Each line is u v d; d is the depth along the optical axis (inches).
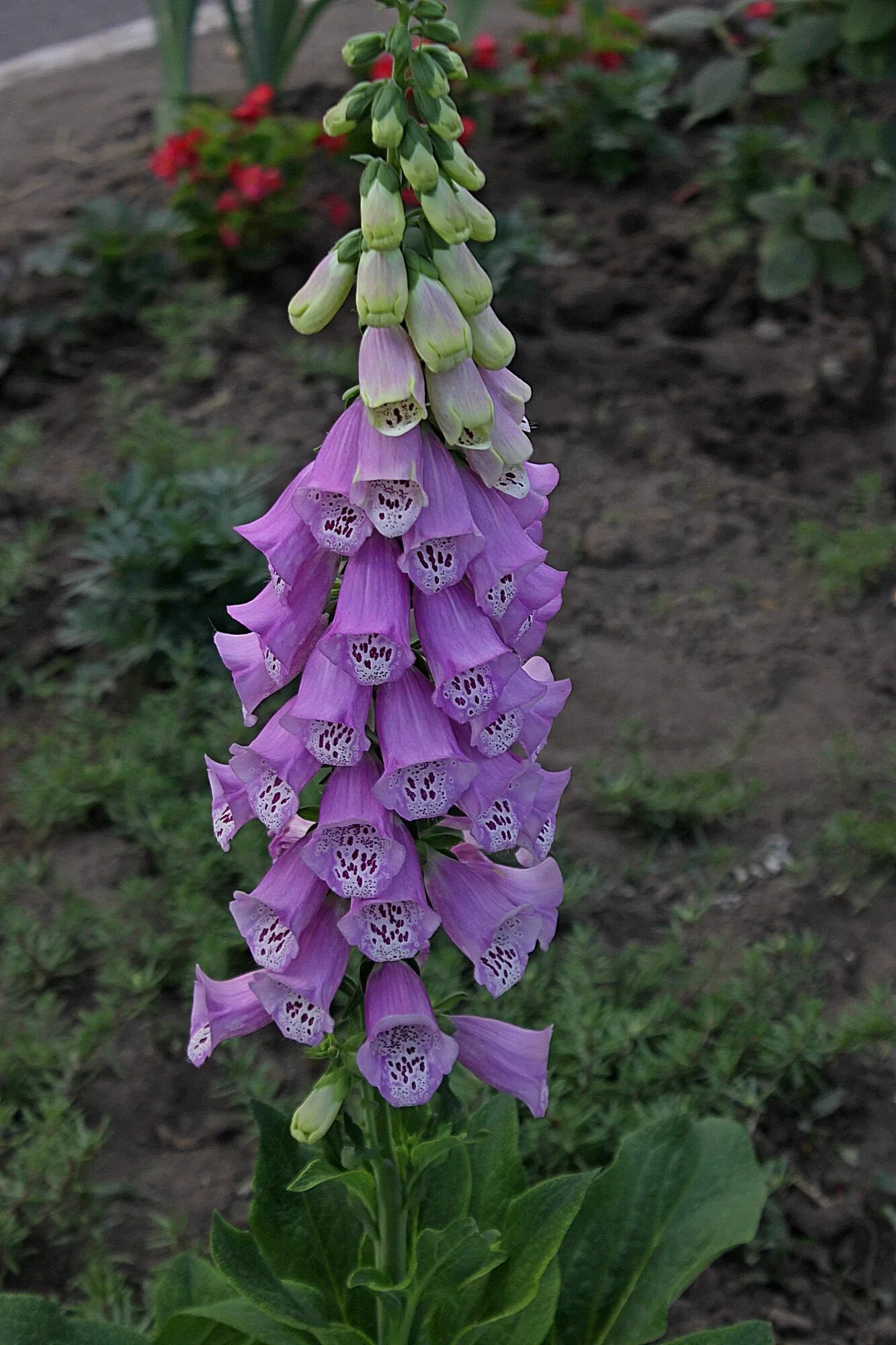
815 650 71.3
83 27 146.7
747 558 77.3
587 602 74.3
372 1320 38.2
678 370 91.3
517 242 94.0
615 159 110.2
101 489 78.2
